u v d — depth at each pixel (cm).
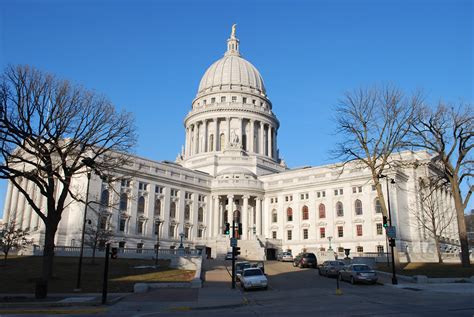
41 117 3688
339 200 9069
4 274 4181
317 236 9175
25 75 3597
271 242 9262
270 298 2936
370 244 8350
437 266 4812
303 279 4319
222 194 9869
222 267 5562
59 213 3644
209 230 9756
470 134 4653
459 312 1923
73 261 5522
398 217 8144
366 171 8744
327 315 1944
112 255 3089
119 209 8094
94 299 2812
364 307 2220
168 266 5281
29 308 2461
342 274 4103
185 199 9481
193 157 11800
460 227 4588
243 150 11531
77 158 3881
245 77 13200
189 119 12662
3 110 3431
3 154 3441
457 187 4691
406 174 8719
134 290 3341
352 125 5000
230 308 2464
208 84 13262
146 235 8481
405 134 4859
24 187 8594
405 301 2469
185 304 2591
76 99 4409
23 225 8281
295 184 9769
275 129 13025
